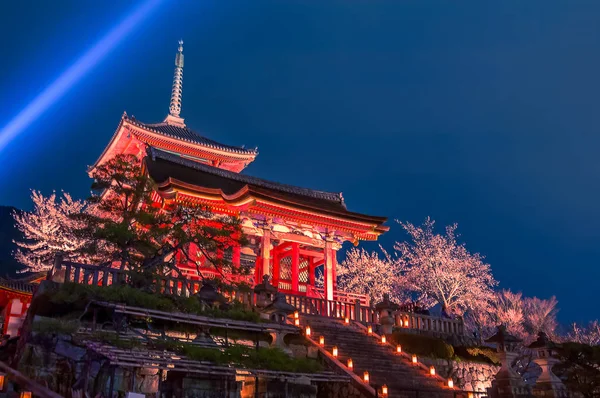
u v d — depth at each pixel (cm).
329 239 3722
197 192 3173
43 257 4350
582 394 2558
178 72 6544
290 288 3966
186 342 1806
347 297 3734
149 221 2331
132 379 1492
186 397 1575
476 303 5503
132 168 2478
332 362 2198
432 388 2262
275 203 3350
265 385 1811
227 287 2314
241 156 5569
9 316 3622
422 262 5769
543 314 6344
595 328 6619
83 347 1641
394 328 2916
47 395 682
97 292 1842
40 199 4925
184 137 5422
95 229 2312
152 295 1988
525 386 2491
